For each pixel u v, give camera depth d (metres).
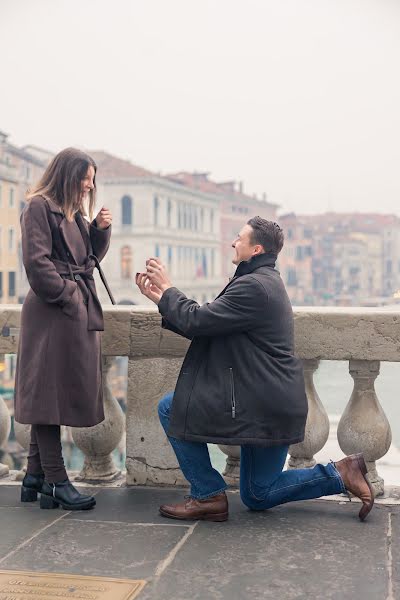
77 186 3.83
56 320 3.80
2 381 42.34
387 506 4.01
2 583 2.99
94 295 3.93
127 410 4.43
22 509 4.00
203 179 120.31
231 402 3.54
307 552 3.33
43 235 3.73
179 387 3.67
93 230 4.00
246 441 3.53
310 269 156.25
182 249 107.12
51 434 3.94
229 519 3.79
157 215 100.25
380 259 166.12
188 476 3.77
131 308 4.43
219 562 3.21
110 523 3.74
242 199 132.75
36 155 91.56
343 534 3.55
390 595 2.87
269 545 3.42
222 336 3.60
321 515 3.84
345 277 158.25
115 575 3.07
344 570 3.12
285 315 3.64
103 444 4.46
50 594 2.88
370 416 4.13
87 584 2.98
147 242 98.38
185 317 3.54
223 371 3.58
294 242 154.50
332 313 4.14
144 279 3.72
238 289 3.54
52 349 3.80
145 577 3.05
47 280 3.71
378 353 4.10
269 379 3.54
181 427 3.62
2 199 75.62
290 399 3.56
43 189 3.84
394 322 4.09
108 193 98.69
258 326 3.56
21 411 3.86
